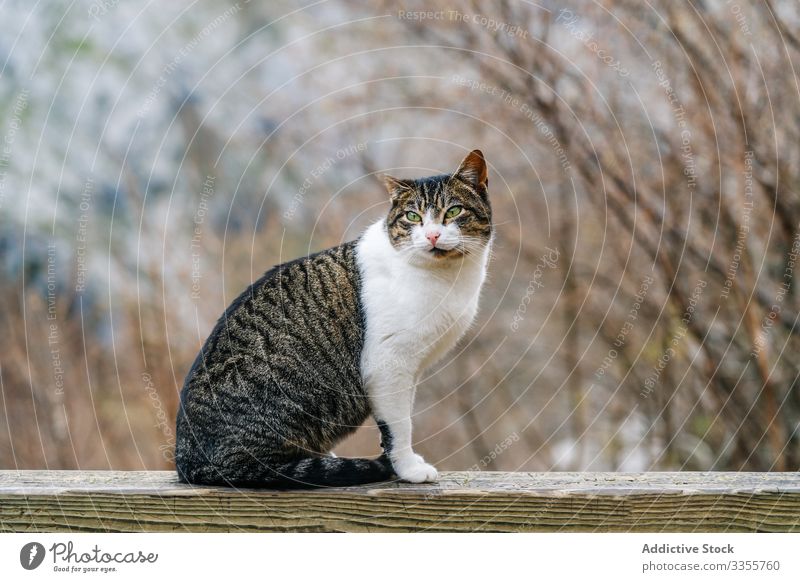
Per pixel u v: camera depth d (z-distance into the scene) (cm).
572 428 977
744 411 794
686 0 746
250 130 1009
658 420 855
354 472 440
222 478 432
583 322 932
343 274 507
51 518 382
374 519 390
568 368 962
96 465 822
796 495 391
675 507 390
